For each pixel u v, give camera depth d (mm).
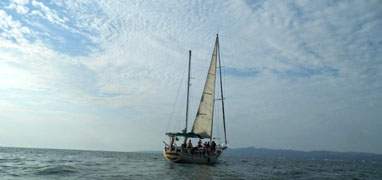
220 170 45469
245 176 38938
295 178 40250
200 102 53031
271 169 56938
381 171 68125
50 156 78125
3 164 44438
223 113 54625
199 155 49594
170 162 50750
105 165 49812
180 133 51094
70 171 36594
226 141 54344
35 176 31188
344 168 76188
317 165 88312
